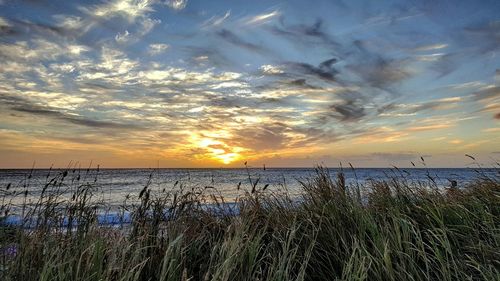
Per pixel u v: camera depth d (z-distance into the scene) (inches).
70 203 164.4
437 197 217.0
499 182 244.4
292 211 200.4
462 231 181.9
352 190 204.8
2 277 121.0
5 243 136.8
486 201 220.1
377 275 136.9
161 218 178.4
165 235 168.2
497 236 162.7
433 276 154.4
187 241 166.9
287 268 131.7
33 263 127.8
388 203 202.2
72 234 149.2
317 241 171.0
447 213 196.1
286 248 147.2
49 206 157.8
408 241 156.7
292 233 147.9
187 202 189.8
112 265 119.3
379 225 170.6
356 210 181.0
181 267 141.3
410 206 208.1
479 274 148.2
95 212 165.9
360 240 154.1
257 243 147.7
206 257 161.2
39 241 137.1
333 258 163.3
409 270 141.8
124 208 182.1
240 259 137.1
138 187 1224.8
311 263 164.4
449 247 146.4
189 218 188.1
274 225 186.1
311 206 199.2
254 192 207.8
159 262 145.3
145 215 174.1
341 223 175.2
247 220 170.4
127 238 147.5
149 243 158.9
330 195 201.0
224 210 211.6
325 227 178.1
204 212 205.2
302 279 130.0
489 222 177.5
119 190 1099.3
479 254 158.9
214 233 186.2
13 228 149.3
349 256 151.6
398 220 168.1
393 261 151.5
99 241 130.6
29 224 152.5
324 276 155.6
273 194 214.8
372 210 199.8
